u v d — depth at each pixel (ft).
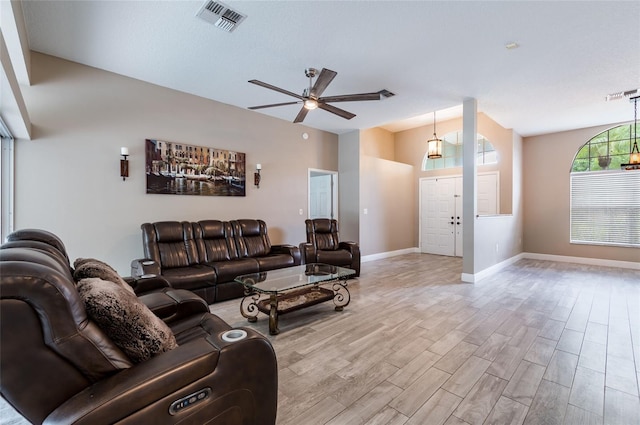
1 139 9.98
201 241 13.43
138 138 12.82
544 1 7.70
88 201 11.64
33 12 8.28
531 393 6.17
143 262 10.85
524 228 22.44
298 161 19.34
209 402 3.58
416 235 25.61
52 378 2.93
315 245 16.87
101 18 8.54
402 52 10.26
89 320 3.27
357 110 16.29
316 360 7.52
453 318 10.32
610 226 19.17
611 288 14.05
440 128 23.71
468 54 10.40
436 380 6.64
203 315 6.66
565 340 8.62
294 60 10.91
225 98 14.98
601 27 8.79
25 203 10.41
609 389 6.31
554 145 21.15
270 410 4.19
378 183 22.47
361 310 11.12
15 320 2.70
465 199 15.25
